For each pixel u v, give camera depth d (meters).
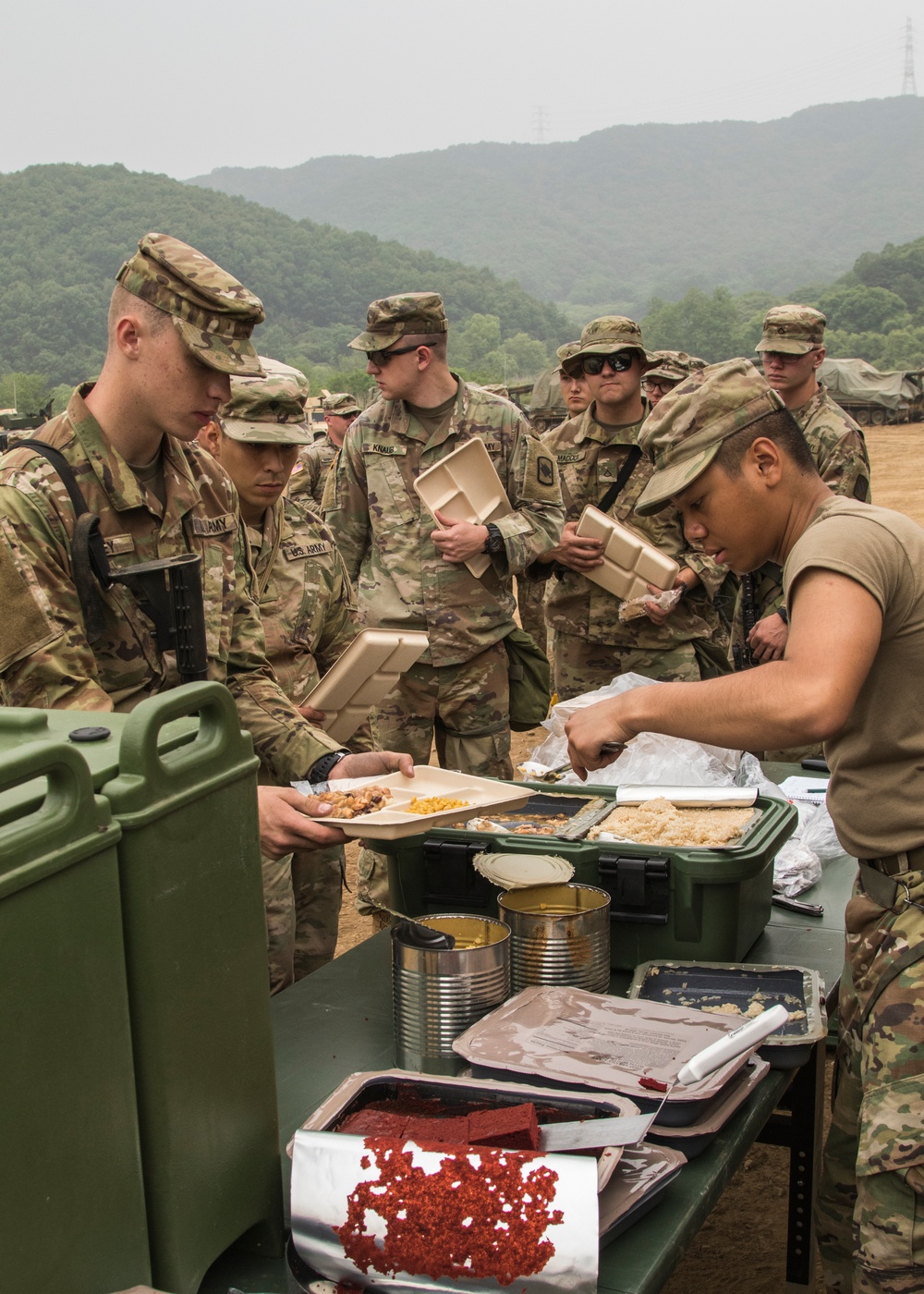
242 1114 1.33
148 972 1.17
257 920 1.35
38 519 2.04
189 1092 1.23
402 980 1.86
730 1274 2.79
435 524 4.12
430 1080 1.55
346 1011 2.09
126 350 2.09
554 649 5.05
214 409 2.14
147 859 1.16
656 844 2.23
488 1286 1.24
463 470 4.16
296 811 2.09
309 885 3.36
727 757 3.15
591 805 2.54
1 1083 0.99
